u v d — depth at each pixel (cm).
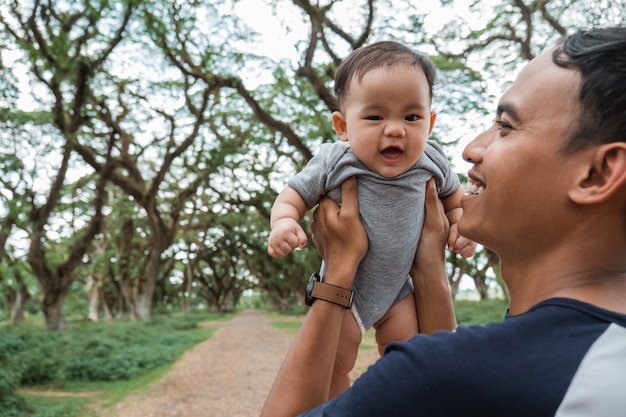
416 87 155
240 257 5106
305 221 2344
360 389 87
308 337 136
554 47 99
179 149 2488
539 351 77
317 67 1989
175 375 1474
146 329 2725
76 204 2734
